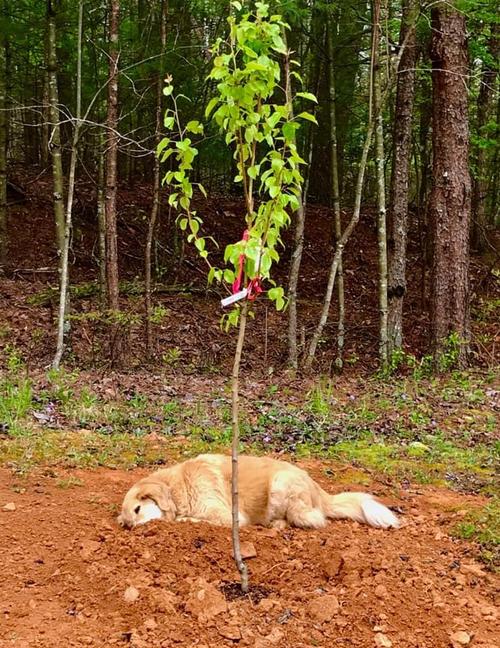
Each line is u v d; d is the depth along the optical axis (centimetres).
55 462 636
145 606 397
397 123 1259
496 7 1214
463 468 714
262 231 397
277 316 1556
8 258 1563
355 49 1716
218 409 895
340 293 1323
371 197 2422
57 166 1095
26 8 1312
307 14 1152
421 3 1158
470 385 1088
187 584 419
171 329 1373
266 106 391
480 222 1956
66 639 369
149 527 479
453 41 1162
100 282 1313
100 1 1335
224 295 1602
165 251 1672
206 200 2011
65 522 501
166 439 745
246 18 378
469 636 385
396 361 1214
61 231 1106
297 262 1242
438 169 1197
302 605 409
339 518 538
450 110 1180
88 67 1471
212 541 470
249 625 388
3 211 1496
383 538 504
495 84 1591
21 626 377
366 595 417
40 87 1998
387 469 694
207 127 1502
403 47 1130
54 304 1346
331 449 750
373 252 1939
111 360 1109
